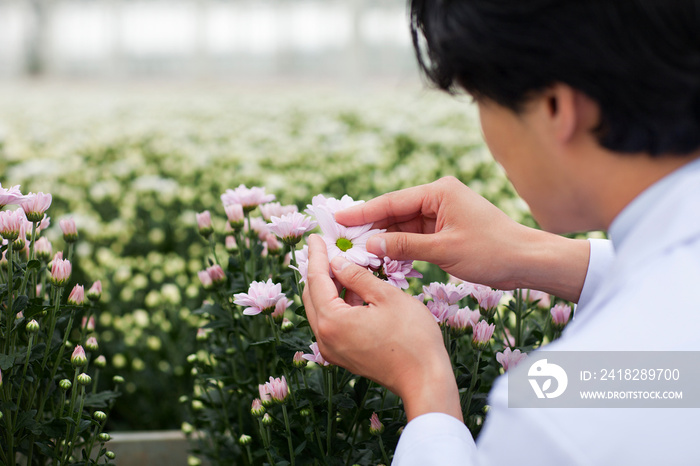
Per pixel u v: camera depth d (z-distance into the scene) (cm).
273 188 274
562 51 72
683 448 67
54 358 110
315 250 91
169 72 1567
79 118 535
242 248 120
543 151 77
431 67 81
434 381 80
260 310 101
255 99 727
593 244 97
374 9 1507
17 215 100
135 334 179
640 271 72
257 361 122
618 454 67
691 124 72
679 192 73
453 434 77
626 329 70
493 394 72
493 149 80
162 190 280
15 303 102
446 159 362
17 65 1574
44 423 102
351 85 1442
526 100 76
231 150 366
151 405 175
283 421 107
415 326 83
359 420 105
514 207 240
